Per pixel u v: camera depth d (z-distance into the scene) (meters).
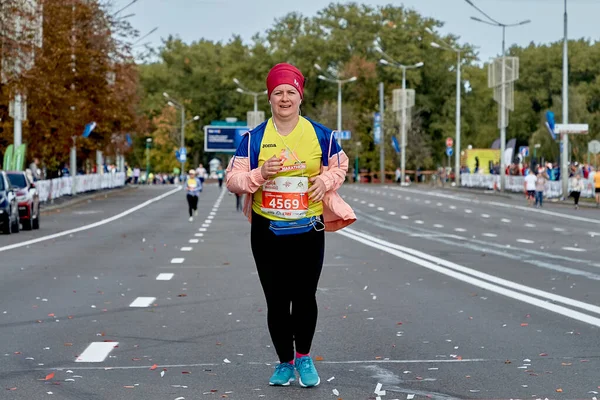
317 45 127.69
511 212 44.88
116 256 21.44
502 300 13.59
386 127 111.88
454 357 9.22
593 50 136.25
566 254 21.98
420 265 19.19
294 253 7.80
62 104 48.53
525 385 7.92
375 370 8.59
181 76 147.88
